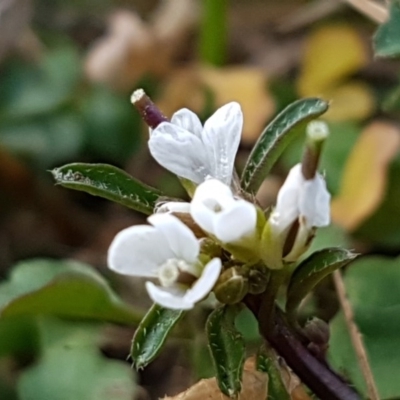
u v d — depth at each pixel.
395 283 0.08
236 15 0.14
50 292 0.08
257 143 0.06
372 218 0.09
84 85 0.12
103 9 0.14
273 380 0.06
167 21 0.13
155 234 0.05
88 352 0.09
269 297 0.06
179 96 0.11
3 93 0.12
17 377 0.09
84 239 0.11
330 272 0.06
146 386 0.09
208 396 0.06
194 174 0.06
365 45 0.12
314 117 0.06
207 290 0.05
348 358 0.07
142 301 0.09
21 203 0.11
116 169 0.06
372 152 0.09
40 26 0.14
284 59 0.13
